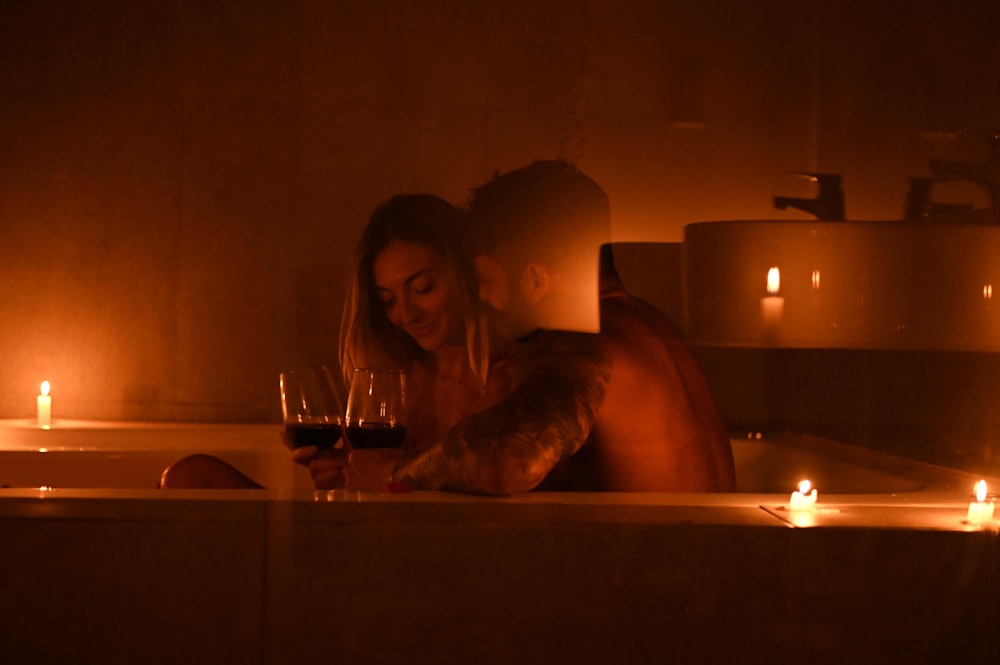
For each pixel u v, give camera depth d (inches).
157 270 89.9
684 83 83.2
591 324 50.6
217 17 88.6
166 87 88.9
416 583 37.6
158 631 37.1
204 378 89.0
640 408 47.3
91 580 37.0
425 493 41.1
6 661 37.0
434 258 57.0
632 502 40.3
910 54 68.9
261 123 89.0
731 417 73.0
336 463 51.1
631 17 83.9
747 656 37.9
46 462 68.9
